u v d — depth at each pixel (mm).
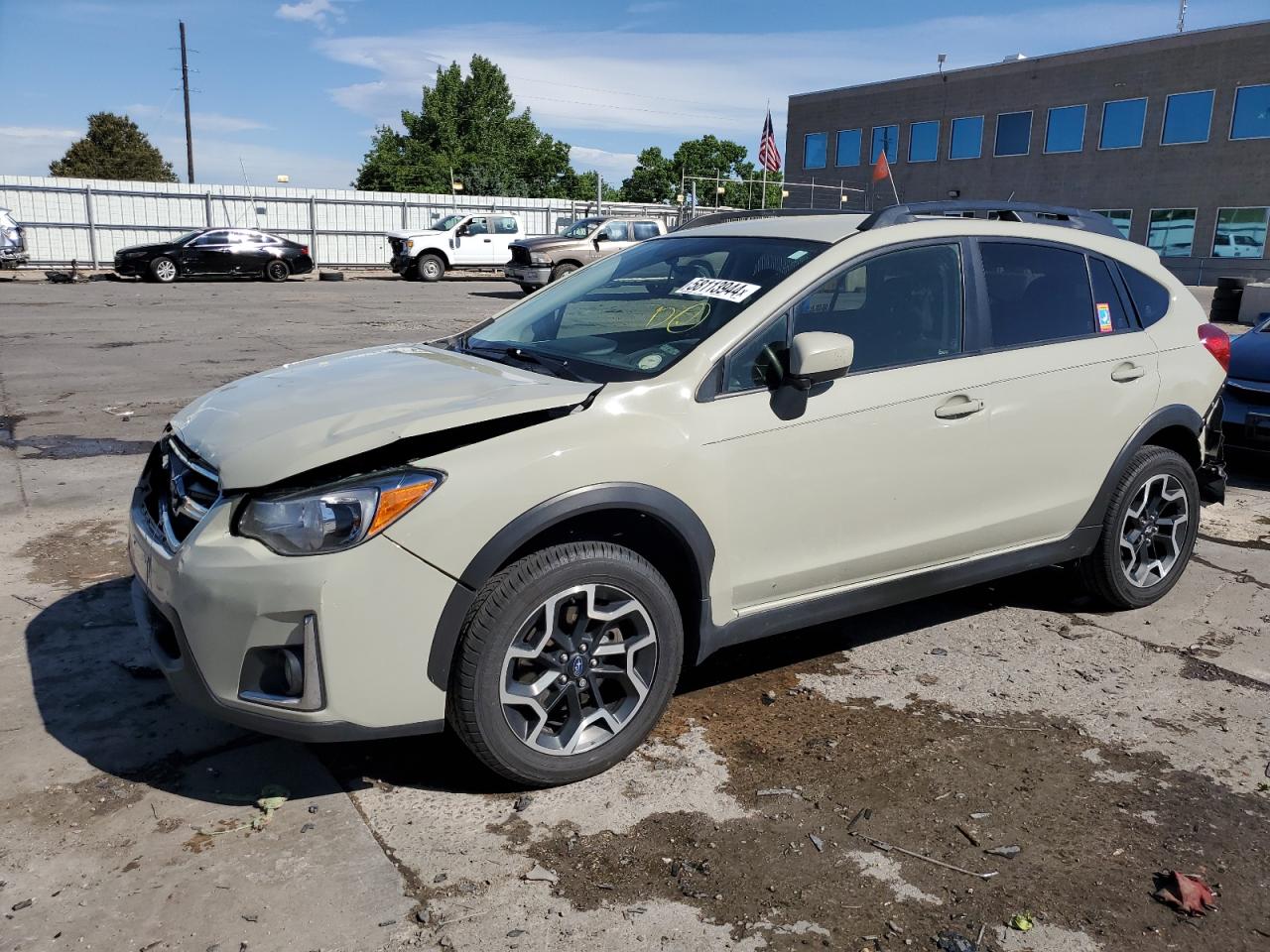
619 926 2484
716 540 3238
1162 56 36312
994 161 41875
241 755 3232
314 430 2889
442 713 2871
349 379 3422
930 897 2627
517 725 2969
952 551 3893
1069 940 2482
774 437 3297
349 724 2746
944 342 3779
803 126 49156
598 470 2957
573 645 3023
